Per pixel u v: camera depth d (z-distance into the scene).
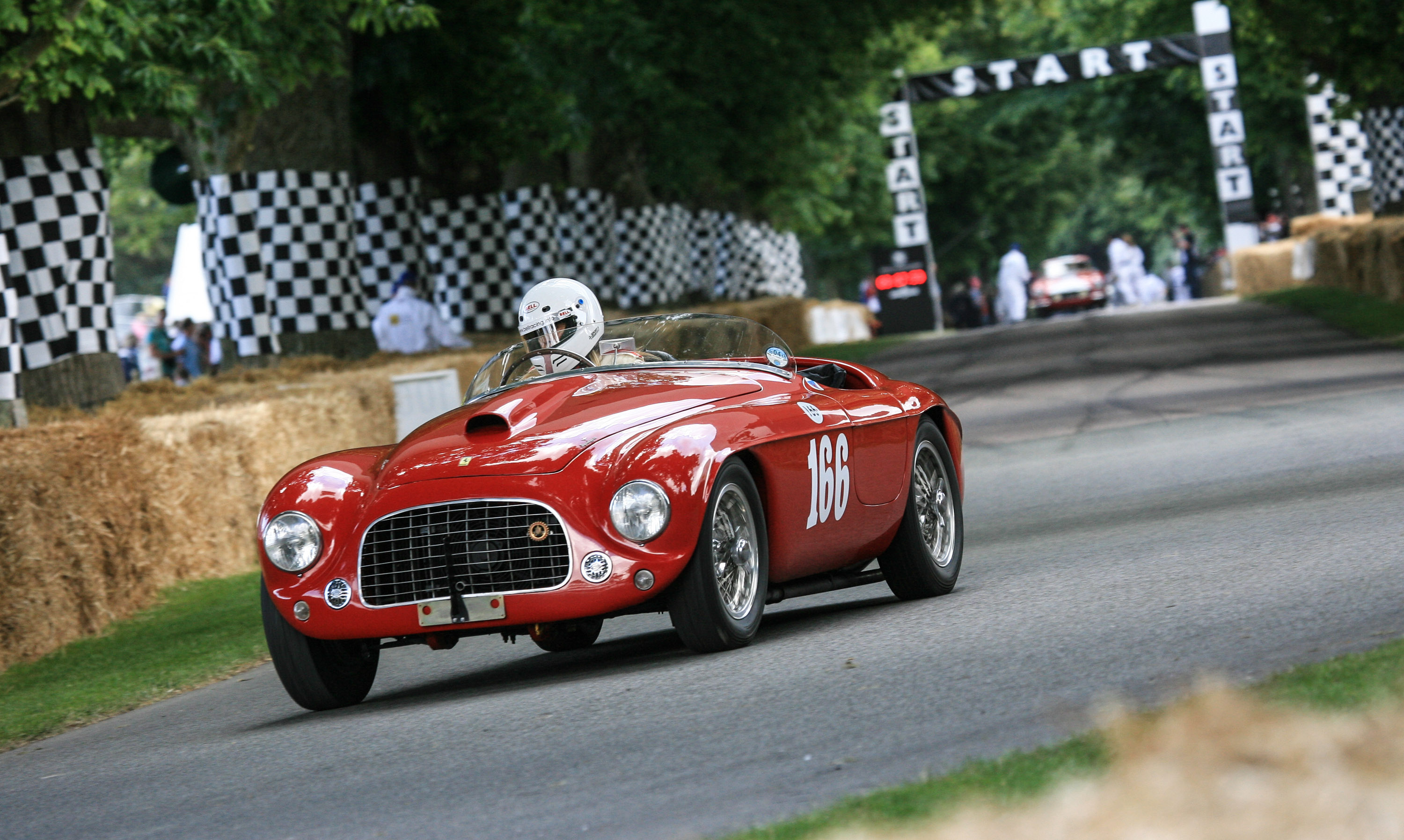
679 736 17.02
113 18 43.78
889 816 11.80
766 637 23.58
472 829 14.24
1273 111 169.12
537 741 17.86
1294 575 22.31
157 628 34.25
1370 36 89.25
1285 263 142.25
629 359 25.83
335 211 67.06
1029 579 26.27
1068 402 67.94
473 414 22.83
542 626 22.02
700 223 153.50
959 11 120.94
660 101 92.81
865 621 24.06
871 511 25.00
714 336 26.34
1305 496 32.00
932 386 86.62
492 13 75.88
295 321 66.12
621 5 87.25
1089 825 9.02
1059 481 42.81
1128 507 35.12
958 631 21.67
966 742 14.82
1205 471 39.78
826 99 116.19
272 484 45.03
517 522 21.09
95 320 51.19
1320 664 15.18
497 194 90.06
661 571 20.84
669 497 20.89
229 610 35.88
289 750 19.70
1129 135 193.75
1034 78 160.12
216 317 66.56
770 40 93.94
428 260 88.81
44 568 31.92
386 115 79.25
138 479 37.72
